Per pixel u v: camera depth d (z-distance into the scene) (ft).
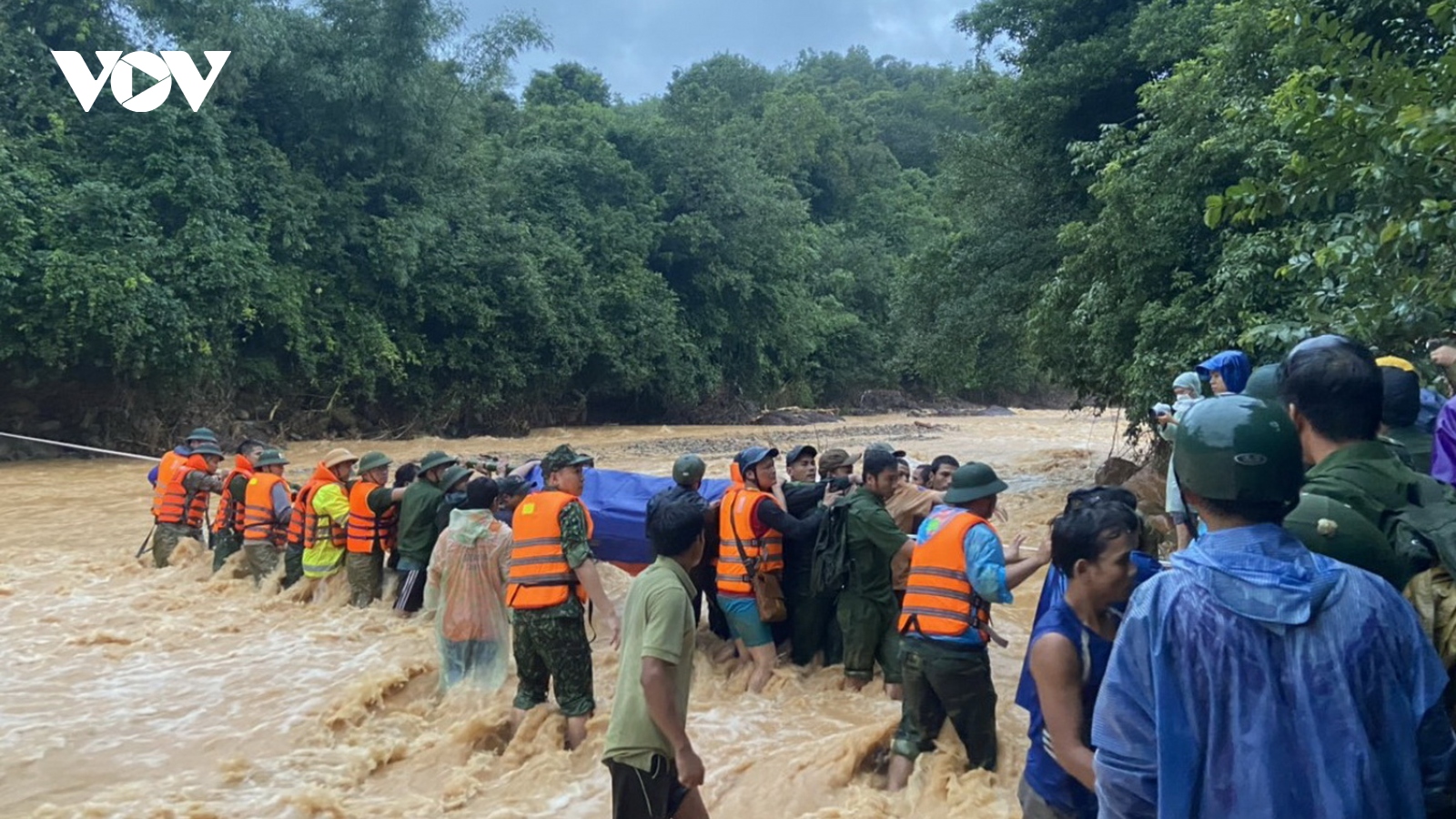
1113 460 51.93
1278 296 34.83
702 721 21.65
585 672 20.49
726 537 23.77
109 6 90.89
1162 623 7.67
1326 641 7.22
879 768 18.70
